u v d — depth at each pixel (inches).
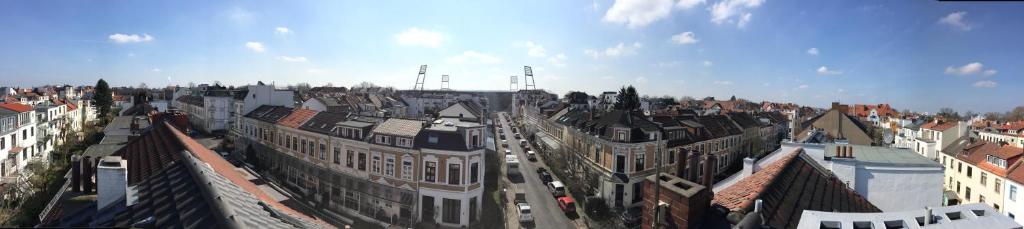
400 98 5012.3
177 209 451.8
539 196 1865.2
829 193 718.5
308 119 1867.6
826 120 2230.6
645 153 1768.0
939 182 871.1
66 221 560.7
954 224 447.2
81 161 695.1
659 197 439.8
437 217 1423.5
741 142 2632.9
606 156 1808.6
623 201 1745.8
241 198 518.3
